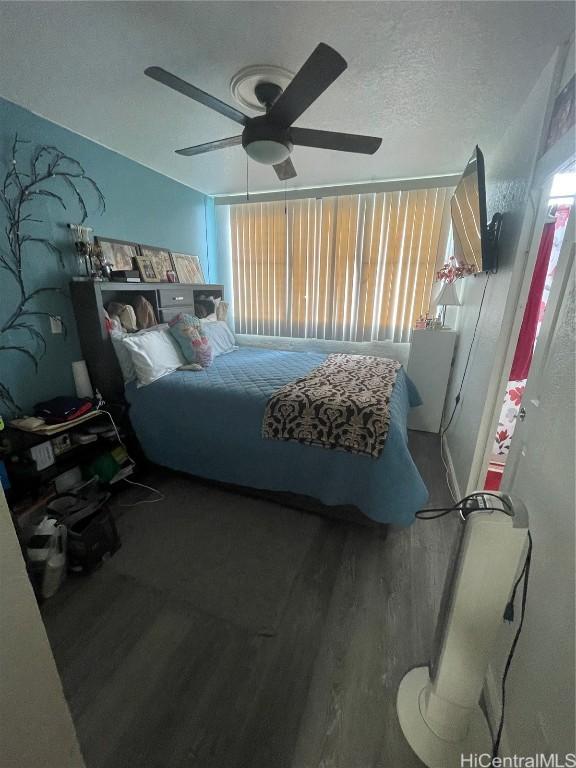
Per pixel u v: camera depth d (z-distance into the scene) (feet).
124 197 8.75
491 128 6.84
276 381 7.39
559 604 2.58
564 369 3.05
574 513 2.52
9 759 1.84
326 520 6.47
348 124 6.79
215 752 3.24
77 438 6.68
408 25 4.25
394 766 3.18
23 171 6.38
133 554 5.65
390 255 11.14
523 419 3.95
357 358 10.15
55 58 4.90
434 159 8.68
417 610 4.68
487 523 2.56
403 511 5.40
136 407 7.39
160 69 3.96
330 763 3.19
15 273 6.41
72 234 7.36
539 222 5.24
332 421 5.86
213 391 6.84
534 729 2.68
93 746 3.27
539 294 6.87
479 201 5.72
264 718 3.49
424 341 10.25
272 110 4.88
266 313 13.26
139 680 3.82
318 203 11.42
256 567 5.41
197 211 11.76
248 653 4.12
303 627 4.44
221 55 4.86
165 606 4.73
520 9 3.94
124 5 3.97
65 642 4.23
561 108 4.38
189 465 7.19
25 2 3.88
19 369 6.60
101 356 7.53
